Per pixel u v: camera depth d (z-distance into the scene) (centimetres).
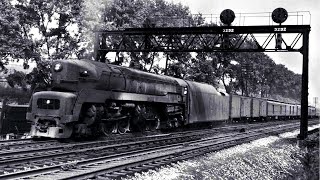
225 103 3084
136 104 1888
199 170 972
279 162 1330
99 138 1616
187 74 3822
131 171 856
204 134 2100
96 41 2284
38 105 1426
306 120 2059
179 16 3809
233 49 2142
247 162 1204
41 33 2455
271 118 4981
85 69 1534
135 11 3070
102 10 2675
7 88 2611
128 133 1841
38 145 1285
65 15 2469
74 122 1451
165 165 981
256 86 6300
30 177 730
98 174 787
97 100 1530
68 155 1077
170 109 2172
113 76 1681
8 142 1338
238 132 2386
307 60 2027
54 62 1525
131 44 2812
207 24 3791
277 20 2027
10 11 2125
